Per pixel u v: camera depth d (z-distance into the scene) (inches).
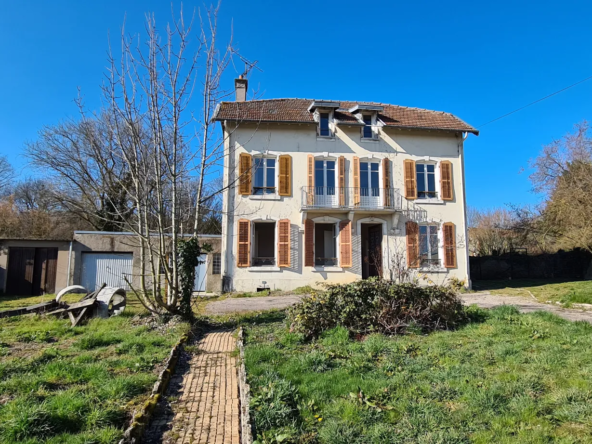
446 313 319.9
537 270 1027.9
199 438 145.2
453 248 792.3
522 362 216.1
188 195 441.4
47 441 133.7
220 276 776.9
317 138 778.8
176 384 204.1
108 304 396.8
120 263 764.0
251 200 741.9
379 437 137.6
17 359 232.2
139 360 231.9
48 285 735.1
